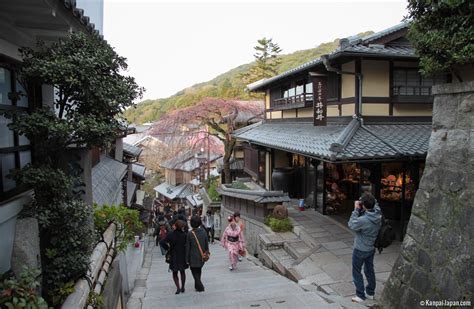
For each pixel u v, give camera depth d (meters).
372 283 6.26
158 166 39.38
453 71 5.00
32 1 3.37
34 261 3.44
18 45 4.27
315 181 13.35
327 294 6.75
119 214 6.03
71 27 4.16
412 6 5.21
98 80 3.92
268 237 10.59
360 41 10.82
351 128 10.34
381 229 6.04
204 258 7.07
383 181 11.18
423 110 11.45
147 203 26.45
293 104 14.96
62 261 3.79
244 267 9.79
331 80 12.60
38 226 3.69
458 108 4.94
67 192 4.05
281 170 15.92
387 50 10.66
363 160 9.07
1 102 3.89
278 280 7.88
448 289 4.58
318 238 10.15
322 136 11.18
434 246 4.97
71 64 3.59
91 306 3.79
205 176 30.61
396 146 9.48
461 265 4.46
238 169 26.41
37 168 3.50
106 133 3.91
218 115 21.89
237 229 9.48
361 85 10.84
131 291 7.62
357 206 6.18
